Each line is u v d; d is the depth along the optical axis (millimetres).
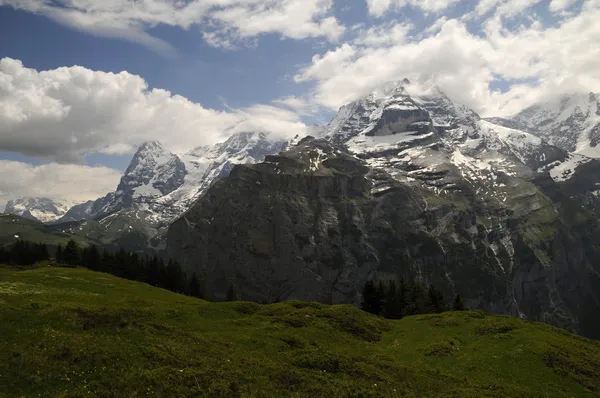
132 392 36906
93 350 42406
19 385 36094
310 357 51844
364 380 48438
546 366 58438
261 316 73438
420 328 77500
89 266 173125
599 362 61500
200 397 38000
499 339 68062
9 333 44312
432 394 48031
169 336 50906
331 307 83312
